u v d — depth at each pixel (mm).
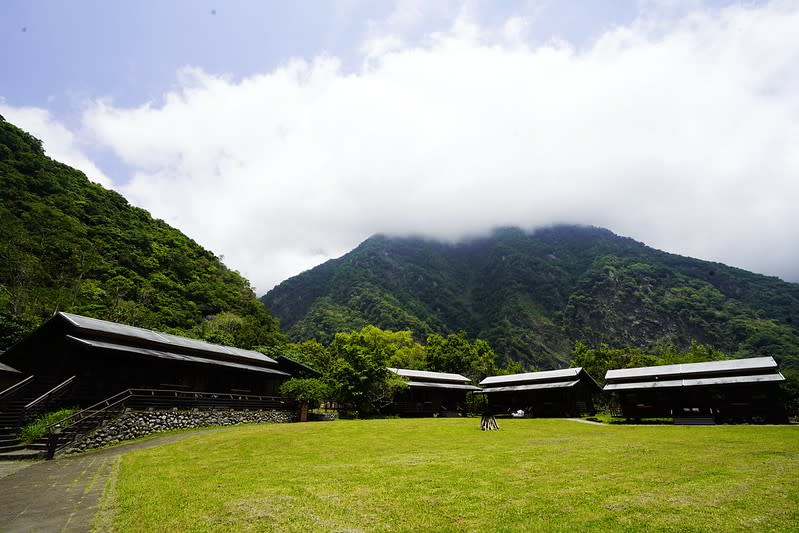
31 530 7352
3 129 70125
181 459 14477
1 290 42750
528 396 44562
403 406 43219
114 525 7465
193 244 86000
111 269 61250
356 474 11602
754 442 18047
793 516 7453
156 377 25312
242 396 29078
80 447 17031
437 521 7465
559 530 6922
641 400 36875
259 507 8383
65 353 22641
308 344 59875
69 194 70750
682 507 8094
